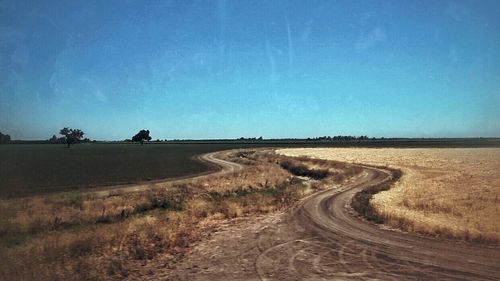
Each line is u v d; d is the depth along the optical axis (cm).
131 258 1652
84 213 2522
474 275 1412
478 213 2625
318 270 1506
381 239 1994
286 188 4412
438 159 8306
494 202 3039
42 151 13300
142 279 1427
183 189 3719
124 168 6738
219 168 7056
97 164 7606
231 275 1462
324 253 1756
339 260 1641
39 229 2145
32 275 1365
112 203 2862
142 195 3275
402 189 3994
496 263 1552
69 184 4334
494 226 2194
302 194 3919
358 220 2553
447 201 3128
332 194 3891
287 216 2731
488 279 1369
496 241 1878
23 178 5009
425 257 1648
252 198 3519
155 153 12600
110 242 1798
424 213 2661
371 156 9725
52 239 1811
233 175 5222
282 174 5756
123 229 2033
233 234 2175
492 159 8100
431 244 1861
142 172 6031
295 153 11462
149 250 1759
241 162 8769
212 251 1812
